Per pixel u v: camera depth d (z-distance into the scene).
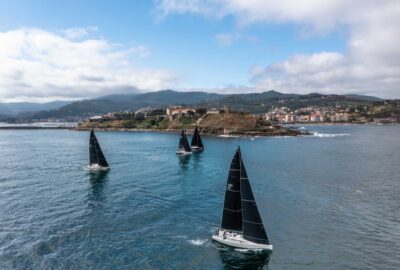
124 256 48.22
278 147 191.62
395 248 50.75
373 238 54.31
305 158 143.25
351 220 62.41
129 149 182.12
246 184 49.91
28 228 58.19
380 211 67.44
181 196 79.06
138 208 69.50
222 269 45.03
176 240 53.50
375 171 110.69
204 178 100.69
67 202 74.00
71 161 135.38
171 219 62.84
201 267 45.47
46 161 135.88
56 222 61.22
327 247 51.09
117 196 78.94
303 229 57.91
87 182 94.38
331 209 68.69
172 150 176.88
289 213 66.06
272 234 55.78
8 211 67.44
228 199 52.53
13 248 50.41
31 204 72.44
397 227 58.94
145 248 50.75
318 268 45.16
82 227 58.72
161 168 118.69
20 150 182.12
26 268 44.66
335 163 128.62
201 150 176.38
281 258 47.72
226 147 193.12
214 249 50.41
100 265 45.66
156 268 45.12
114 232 56.66
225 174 107.56
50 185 90.62
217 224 60.31
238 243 50.78
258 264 46.16
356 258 47.75
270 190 84.38
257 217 49.78
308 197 77.69
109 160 139.00
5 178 100.44
